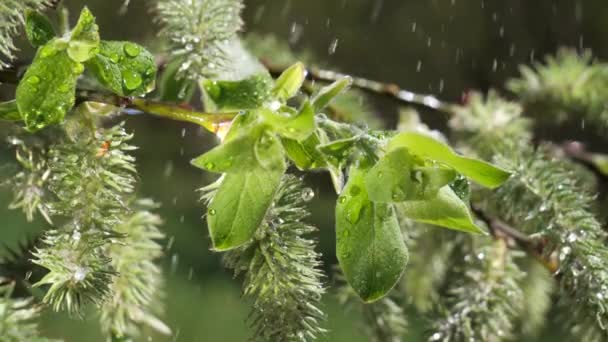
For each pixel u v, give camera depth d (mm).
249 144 476
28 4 501
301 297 504
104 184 501
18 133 548
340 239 481
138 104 507
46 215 546
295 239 508
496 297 639
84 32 484
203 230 1494
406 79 1863
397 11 1881
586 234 590
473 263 651
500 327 652
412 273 681
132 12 1286
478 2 1936
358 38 1824
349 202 482
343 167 489
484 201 662
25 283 540
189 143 1484
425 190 476
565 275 584
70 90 483
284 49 742
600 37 1975
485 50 1939
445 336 633
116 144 509
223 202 475
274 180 476
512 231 652
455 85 1894
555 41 1965
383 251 480
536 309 705
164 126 1484
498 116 688
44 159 549
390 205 482
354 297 650
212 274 1455
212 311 1382
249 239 476
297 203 513
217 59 562
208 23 564
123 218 552
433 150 474
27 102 480
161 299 742
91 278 490
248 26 1621
